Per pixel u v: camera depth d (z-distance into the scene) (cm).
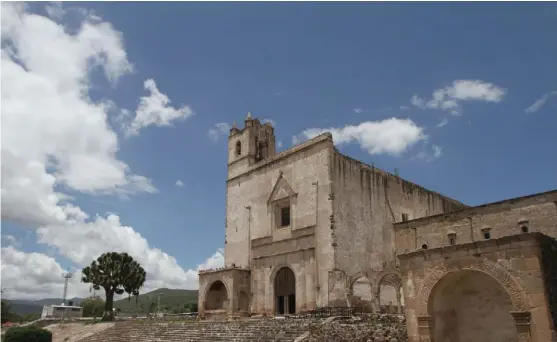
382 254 4094
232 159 5022
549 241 1798
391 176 4509
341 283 3634
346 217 3891
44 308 8994
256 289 4250
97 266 6550
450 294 2195
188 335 3438
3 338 5053
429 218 3675
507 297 2092
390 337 2567
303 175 4125
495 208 3306
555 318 1686
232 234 4706
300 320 3080
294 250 4000
